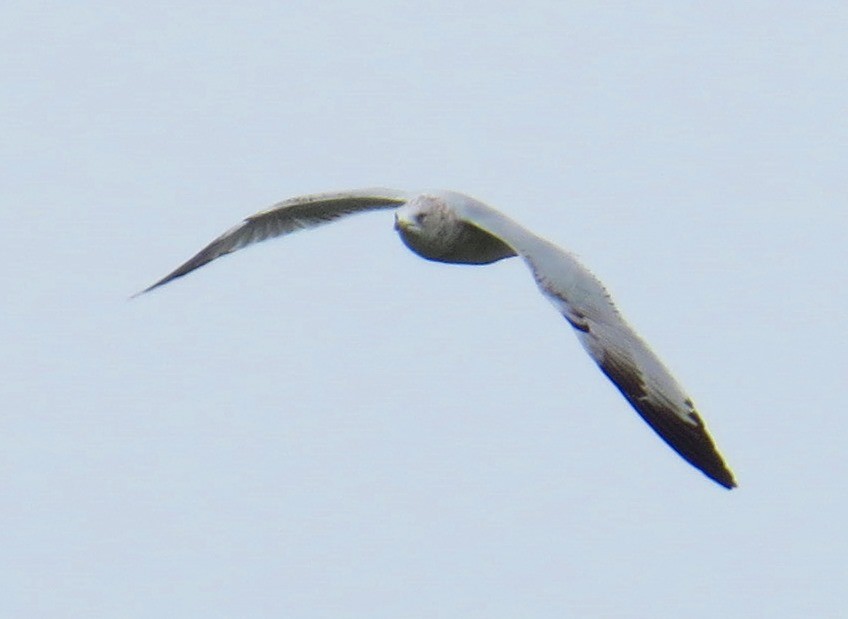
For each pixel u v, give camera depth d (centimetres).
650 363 1510
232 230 1877
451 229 1723
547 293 1545
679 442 1488
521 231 1625
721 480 1475
